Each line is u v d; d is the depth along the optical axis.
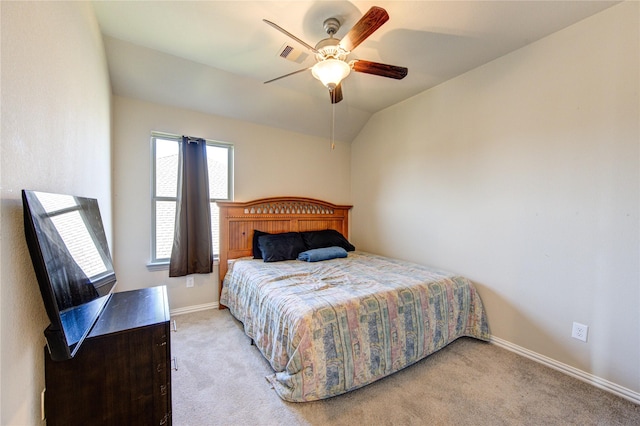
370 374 1.74
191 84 2.70
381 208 3.63
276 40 2.14
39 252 0.72
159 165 2.88
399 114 3.35
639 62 1.67
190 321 2.72
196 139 2.94
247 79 2.79
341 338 1.66
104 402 1.02
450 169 2.76
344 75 1.88
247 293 2.40
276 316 1.80
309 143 3.83
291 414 1.52
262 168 3.46
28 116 0.79
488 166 2.44
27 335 0.80
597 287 1.83
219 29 2.02
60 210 0.93
